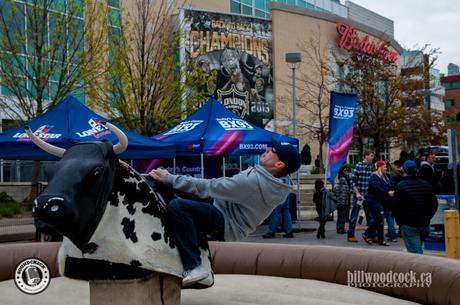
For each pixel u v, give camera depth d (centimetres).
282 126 4091
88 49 2125
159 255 396
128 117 2128
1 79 2097
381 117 3341
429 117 3556
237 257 696
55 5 2077
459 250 924
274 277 674
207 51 3900
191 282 404
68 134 1057
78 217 337
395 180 1319
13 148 1048
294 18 4272
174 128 1411
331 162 1498
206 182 419
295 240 1421
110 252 378
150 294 405
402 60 4928
